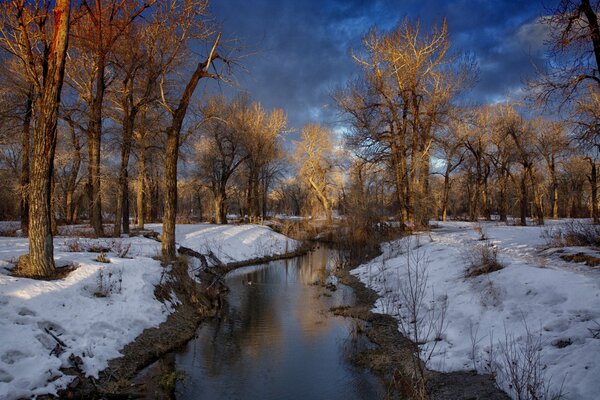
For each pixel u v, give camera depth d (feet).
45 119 31.83
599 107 54.44
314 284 60.90
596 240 43.70
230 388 26.07
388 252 70.64
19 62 57.47
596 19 40.04
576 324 24.81
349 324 39.75
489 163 150.82
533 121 114.62
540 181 158.71
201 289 48.78
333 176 183.62
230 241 90.58
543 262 37.50
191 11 48.21
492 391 22.59
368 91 93.66
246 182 153.89
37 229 32.09
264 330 38.06
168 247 49.52
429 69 88.28
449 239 67.51
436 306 37.96
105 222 117.70
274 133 142.51
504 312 30.27
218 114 123.13
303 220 162.30
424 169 92.02
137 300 35.04
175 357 30.89
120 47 58.75
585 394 18.74
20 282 28.89
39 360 22.91
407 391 24.94
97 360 26.04
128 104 70.69
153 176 122.42
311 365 29.84
